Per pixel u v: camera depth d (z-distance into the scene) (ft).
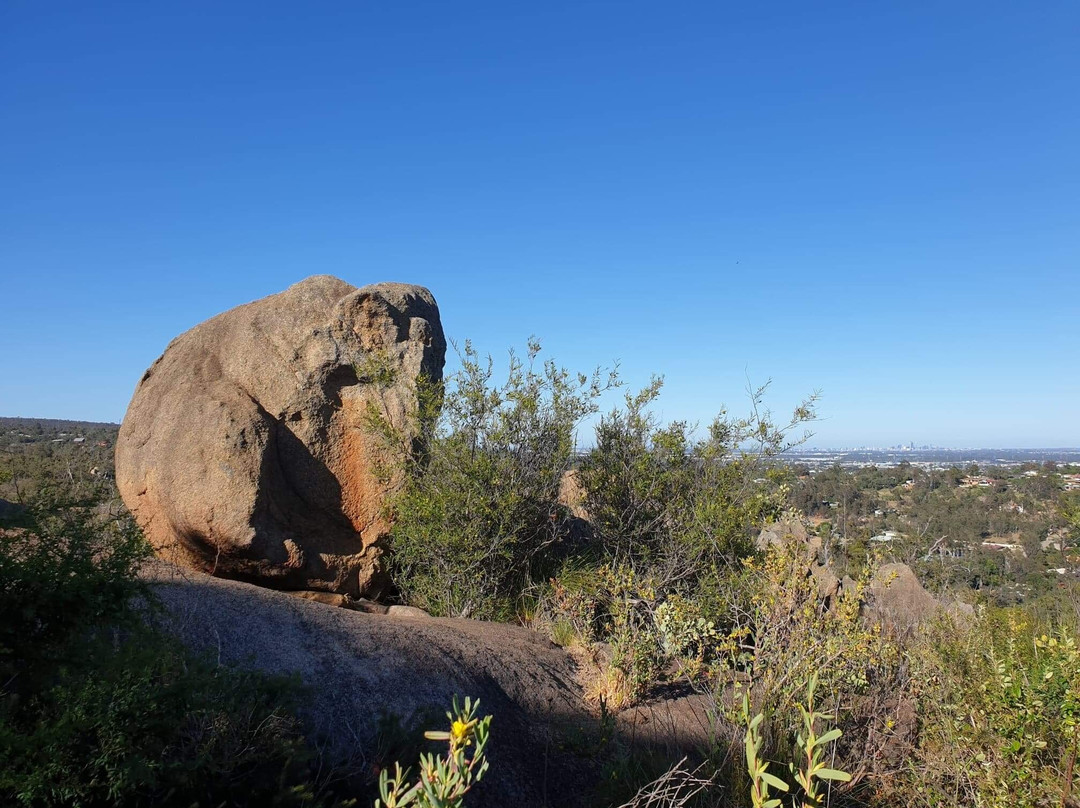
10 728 9.95
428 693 16.94
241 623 17.34
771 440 30.07
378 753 14.16
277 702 13.46
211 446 25.61
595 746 16.85
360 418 28.40
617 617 21.70
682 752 16.87
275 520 26.50
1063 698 14.14
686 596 26.32
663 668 21.29
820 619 18.31
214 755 12.14
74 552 12.24
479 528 27.20
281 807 11.77
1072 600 21.95
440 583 27.48
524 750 16.40
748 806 13.82
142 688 10.80
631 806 14.02
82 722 10.16
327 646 17.43
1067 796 13.52
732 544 27.86
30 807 9.84
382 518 28.22
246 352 28.17
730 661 21.53
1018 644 17.35
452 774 7.39
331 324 28.84
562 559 29.94
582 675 21.02
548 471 28.27
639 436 30.68
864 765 15.24
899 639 19.49
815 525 27.81
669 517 28.96
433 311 32.65
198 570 26.76
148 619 15.51
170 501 25.90
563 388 29.53
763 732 15.38
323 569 27.22
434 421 28.45
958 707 15.67
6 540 11.85
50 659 11.41
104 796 10.46
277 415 27.53
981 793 14.06
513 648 21.21
